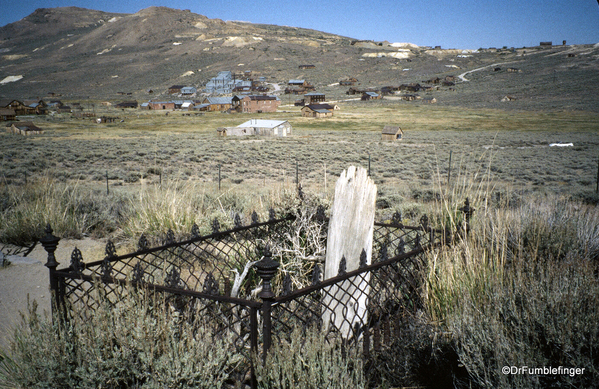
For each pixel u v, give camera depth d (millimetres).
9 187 9086
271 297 2201
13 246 6051
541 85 160250
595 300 2211
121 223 7152
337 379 2137
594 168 33719
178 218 6230
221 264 4469
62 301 2861
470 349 2199
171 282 2768
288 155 44875
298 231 4332
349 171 3426
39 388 2145
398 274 3275
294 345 2246
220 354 2408
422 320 2801
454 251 3342
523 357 1997
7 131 79875
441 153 45781
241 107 141125
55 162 34219
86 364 2234
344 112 131000
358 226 3340
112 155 40250
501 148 52312
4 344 2939
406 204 8625
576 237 4027
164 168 31781
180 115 130750
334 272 3422
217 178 27797
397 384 2547
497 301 2516
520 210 4715
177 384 2199
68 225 6609
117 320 2320
